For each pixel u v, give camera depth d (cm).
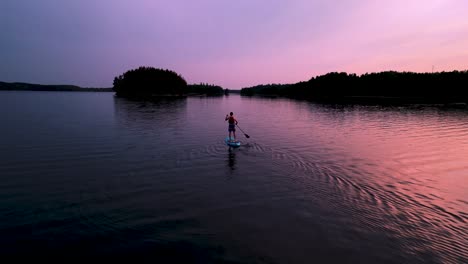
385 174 946
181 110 3909
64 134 1728
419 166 1052
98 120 2519
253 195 749
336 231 557
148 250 486
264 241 518
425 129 2044
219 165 1044
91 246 497
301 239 527
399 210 657
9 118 2616
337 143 1498
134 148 1336
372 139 1628
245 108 4650
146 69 12169
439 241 522
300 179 884
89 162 1082
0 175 913
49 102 5756
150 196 739
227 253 479
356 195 752
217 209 659
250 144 1455
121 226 572
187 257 465
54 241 513
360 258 470
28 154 1207
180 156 1181
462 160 1144
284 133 1853
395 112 3497
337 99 7888
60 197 729
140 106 4684
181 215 625
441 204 694
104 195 744
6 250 482
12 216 614
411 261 462
